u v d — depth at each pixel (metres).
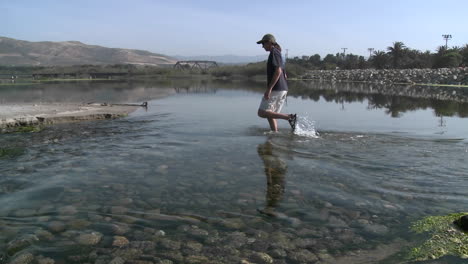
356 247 1.87
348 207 2.37
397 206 2.37
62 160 3.59
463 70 28.94
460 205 2.37
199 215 2.26
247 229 2.07
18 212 2.30
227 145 4.23
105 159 3.62
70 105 9.18
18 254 1.79
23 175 3.08
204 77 54.53
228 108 8.77
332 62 83.38
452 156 3.64
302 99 12.16
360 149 3.98
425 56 63.56
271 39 5.44
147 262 1.73
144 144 4.34
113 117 7.02
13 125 5.93
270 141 4.46
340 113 7.77
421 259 1.73
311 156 3.68
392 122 6.30
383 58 62.22
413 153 3.78
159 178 2.98
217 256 1.78
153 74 53.66
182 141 4.50
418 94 14.98
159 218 2.21
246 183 2.85
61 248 1.85
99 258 1.76
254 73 52.00
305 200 2.49
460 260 1.71
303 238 1.96
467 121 6.44
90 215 2.25
